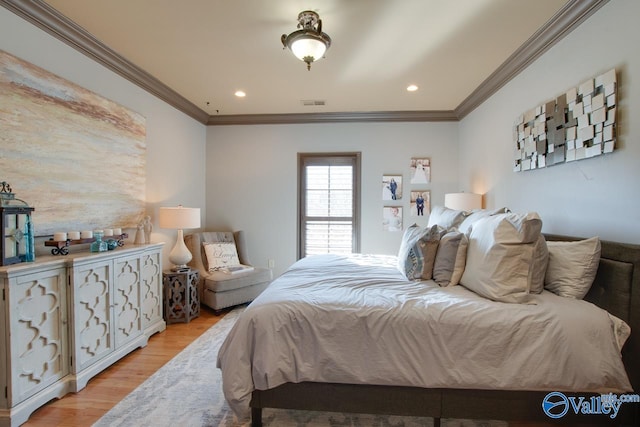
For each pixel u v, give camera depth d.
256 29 2.32
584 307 1.57
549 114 2.34
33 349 1.76
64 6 2.05
